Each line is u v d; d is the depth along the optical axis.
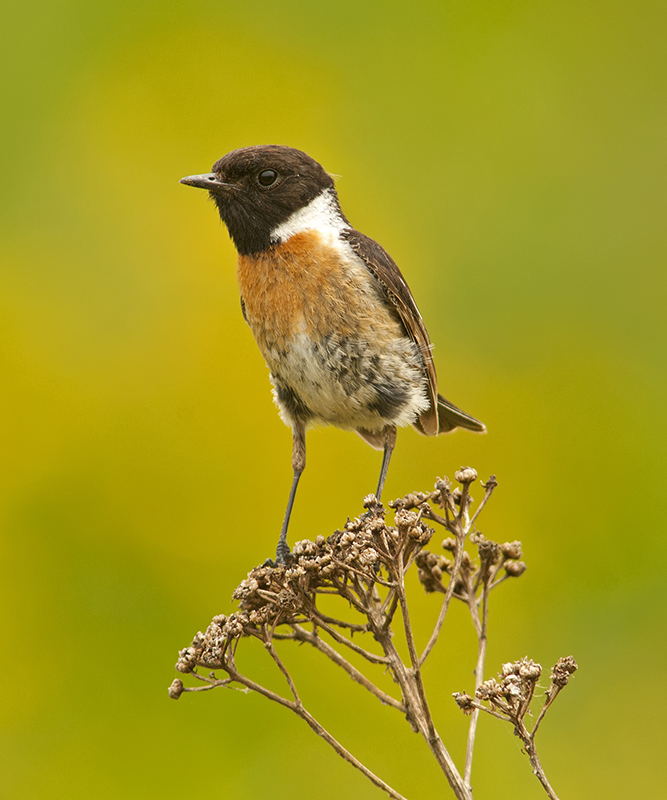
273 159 8.54
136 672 11.09
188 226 13.23
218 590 11.58
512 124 13.46
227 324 12.70
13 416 12.01
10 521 11.65
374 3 14.04
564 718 10.58
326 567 6.34
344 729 10.64
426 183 13.41
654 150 13.04
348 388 8.41
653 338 12.31
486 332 12.58
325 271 8.30
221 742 10.48
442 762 5.99
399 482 12.02
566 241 12.80
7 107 13.19
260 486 12.04
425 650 6.18
